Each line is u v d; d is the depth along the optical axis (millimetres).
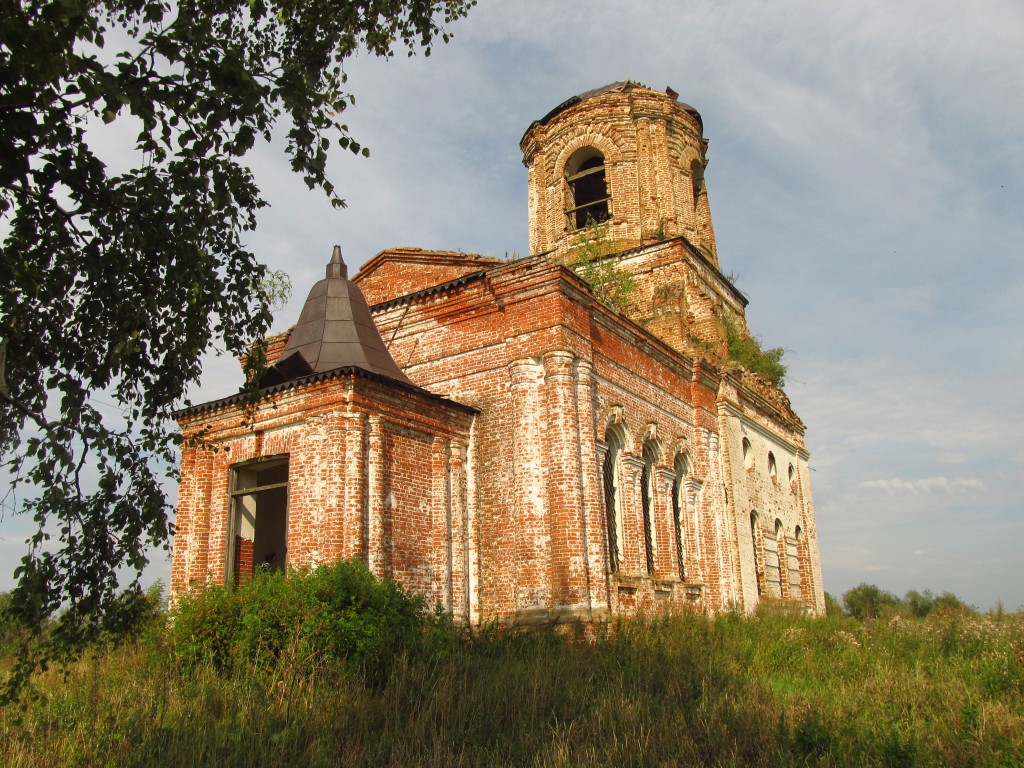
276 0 8797
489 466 16438
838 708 9477
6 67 5203
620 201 26766
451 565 15641
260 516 19625
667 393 20703
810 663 13016
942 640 14281
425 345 18047
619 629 13805
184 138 6363
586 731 8195
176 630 11320
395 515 14930
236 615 11148
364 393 14797
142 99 5918
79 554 6531
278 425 15523
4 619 6117
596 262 26094
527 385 16078
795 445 30141
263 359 8031
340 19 9289
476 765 7281
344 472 14336
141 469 6910
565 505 15047
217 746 7531
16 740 7699
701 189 29750
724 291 28562
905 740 8039
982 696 10312
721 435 23141
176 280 6906
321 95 6734
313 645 10359
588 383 16438
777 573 25766
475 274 17266
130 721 8156
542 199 28406
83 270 6383
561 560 14797
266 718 8312
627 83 28203
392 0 9492
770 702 9562
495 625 14000
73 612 6598
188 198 6637
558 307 16094
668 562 18922
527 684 9789
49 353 6605
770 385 28281
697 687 9992
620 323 18562
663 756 7359
